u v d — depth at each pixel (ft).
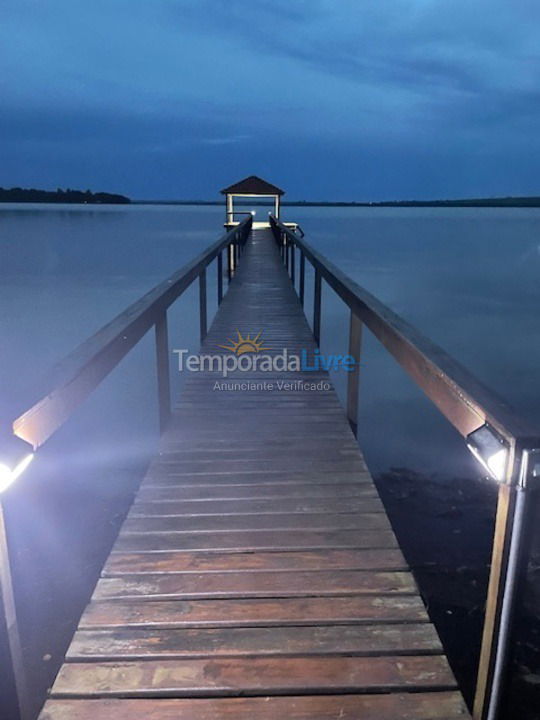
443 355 5.31
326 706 4.58
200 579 6.13
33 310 58.29
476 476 19.89
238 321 20.58
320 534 7.04
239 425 10.85
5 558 3.87
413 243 158.81
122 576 6.19
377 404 29.76
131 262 102.99
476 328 51.34
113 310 57.93
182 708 4.55
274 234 56.39
